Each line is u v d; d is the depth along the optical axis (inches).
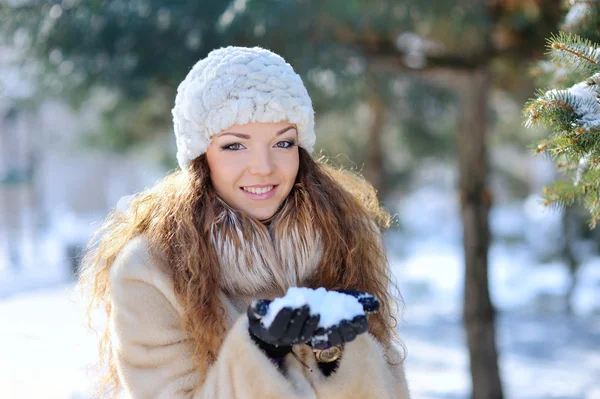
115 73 168.1
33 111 274.5
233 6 146.6
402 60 170.1
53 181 1007.6
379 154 312.8
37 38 163.9
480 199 169.3
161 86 188.9
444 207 815.1
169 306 59.8
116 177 1004.6
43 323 292.4
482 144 170.4
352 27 159.9
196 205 61.6
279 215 63.4
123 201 69.9
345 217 67.4
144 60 163.2
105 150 325.4
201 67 61.5
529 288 407.8
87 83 181.9
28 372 204.4
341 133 331.9
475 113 170.1
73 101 234.2
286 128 61.2
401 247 499.5
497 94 259.3
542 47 153.6
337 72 164.4
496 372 166.1
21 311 327.6
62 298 374.9
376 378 58.5
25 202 761.0
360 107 304.5
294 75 61.8
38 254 586.9
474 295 167.3
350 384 57.6
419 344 284.2
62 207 1012.5
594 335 306.0
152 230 62.1
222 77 59.7
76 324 287.0
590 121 58.6
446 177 475.5
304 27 150.9
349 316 50.9
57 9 158.2
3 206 711.1
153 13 155.5
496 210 578.9
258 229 61.4
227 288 61.5
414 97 270.5
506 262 482.3
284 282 62.1
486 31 157.2
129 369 58.9
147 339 58.7
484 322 166.2
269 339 51.0
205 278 59.2
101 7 156.8
